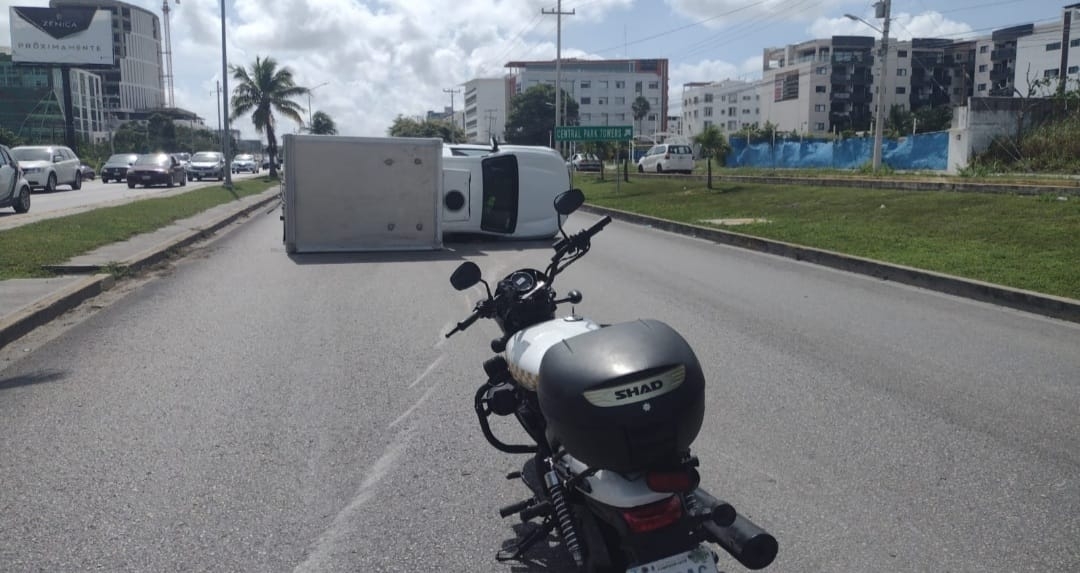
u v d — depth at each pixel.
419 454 5.29
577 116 116.88
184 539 4.20
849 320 9.06
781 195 24.47
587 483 3.19
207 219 21.02
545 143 115.00
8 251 12.83
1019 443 5.38
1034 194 18.23
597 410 3.01
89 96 128.38
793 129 111.44
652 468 3.03
